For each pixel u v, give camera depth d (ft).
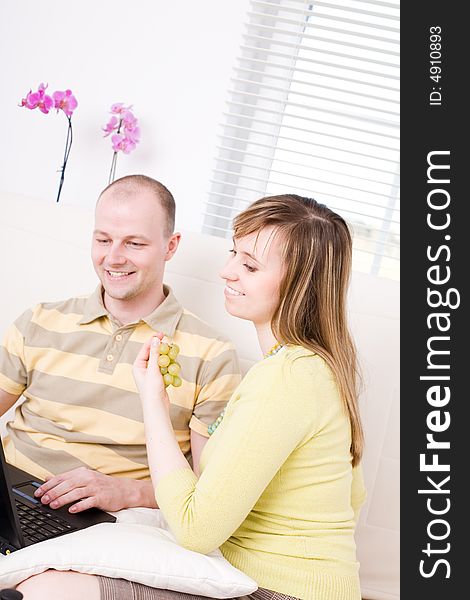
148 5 8.86
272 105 9.02
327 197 8.99
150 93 8.88
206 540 4.35
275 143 9.03
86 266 7.08
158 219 6.09
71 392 6.09
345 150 8.57
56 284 7.14
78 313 6.31
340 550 4.60
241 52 8.73
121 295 6.07
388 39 8.36
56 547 4.30
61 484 5.49
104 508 5.49
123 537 4.40
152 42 8.87
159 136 8.87
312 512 4.60
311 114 8.93
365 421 6.39
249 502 4.36
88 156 9.04
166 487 4.50
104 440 6.00
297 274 4.76
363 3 8.71
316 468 4.59
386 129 8.77
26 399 6.40
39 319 6.31
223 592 4.29
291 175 8.66
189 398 6.04
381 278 6.59
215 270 6.80
